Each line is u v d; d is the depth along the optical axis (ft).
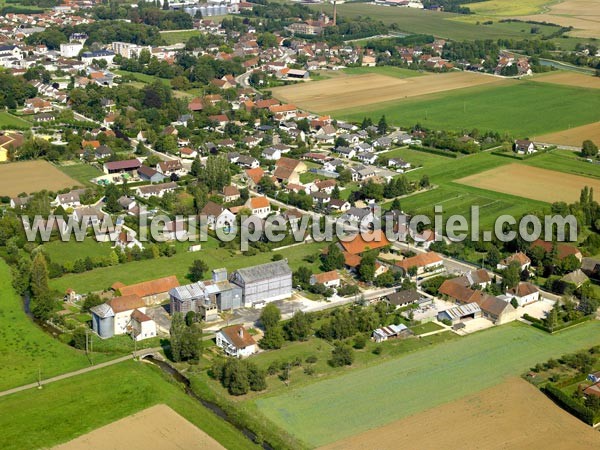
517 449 601.62
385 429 625.41
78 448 596.29
